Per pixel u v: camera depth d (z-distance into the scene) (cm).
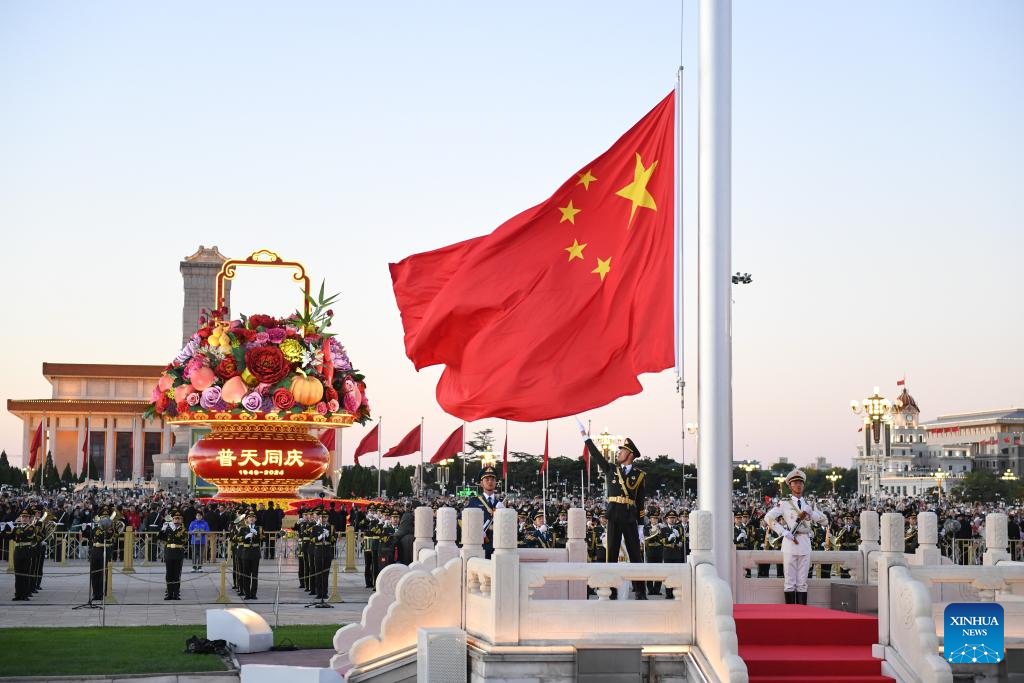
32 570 3122
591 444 1692
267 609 2888
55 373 17600
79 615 2688
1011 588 1423
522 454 10012
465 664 1308
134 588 3428
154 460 13650
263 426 3222
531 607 1259
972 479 18488
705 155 1449
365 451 5438
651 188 1550
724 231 1436
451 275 1712
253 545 3212
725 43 1459
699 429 1421
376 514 4072
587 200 1597
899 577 1244
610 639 1257
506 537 1265
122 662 1864
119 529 3728
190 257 13162
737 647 1199
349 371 3319
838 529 3900
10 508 4728
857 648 1317
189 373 3188
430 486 10981
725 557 1380
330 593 3281
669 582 1271
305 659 1900
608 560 1656
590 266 1579
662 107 1556
